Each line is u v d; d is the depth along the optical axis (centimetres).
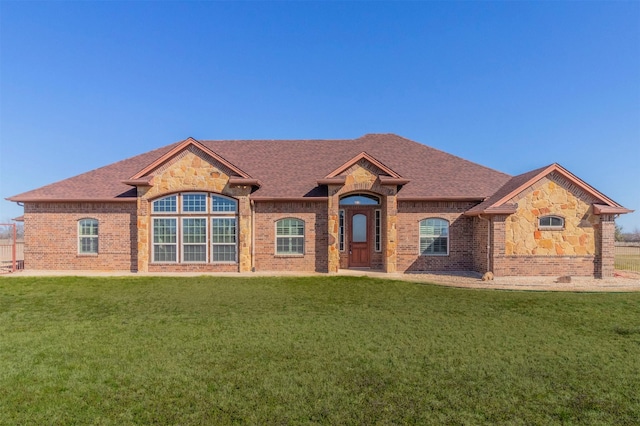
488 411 525
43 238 1920
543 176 1688
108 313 1062
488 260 1702
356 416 509
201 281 1598
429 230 1925
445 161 2217
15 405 536
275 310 1102
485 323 962
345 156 2259
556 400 557
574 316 1031
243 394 570
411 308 1128
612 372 655
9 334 865
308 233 1902
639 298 1256
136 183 1822
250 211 1877
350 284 1535
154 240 1877
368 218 2009
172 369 661
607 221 1667
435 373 648
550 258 1680
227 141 2452
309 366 676
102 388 588
